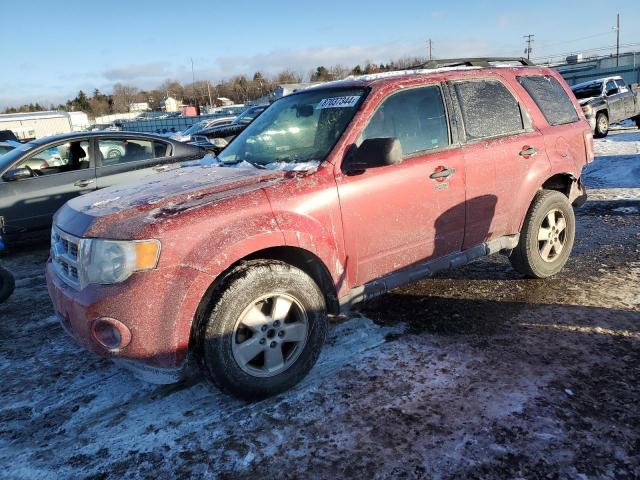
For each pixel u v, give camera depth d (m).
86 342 2.81
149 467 2.62
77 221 3.02
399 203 3.55
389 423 2.83
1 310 4.98
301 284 3.11
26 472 2.64
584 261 5.31
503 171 4.17
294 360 3.16
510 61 4.86
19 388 3.47
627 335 3.66
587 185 9.27
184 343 2.78
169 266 2.72
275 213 3.03
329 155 3.36
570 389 3.04
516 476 2.39
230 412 3.03
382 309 4.36
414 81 3.83
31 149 7.17
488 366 3.35
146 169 7.71
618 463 2.45
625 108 17.73
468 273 5.13
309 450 2.66
